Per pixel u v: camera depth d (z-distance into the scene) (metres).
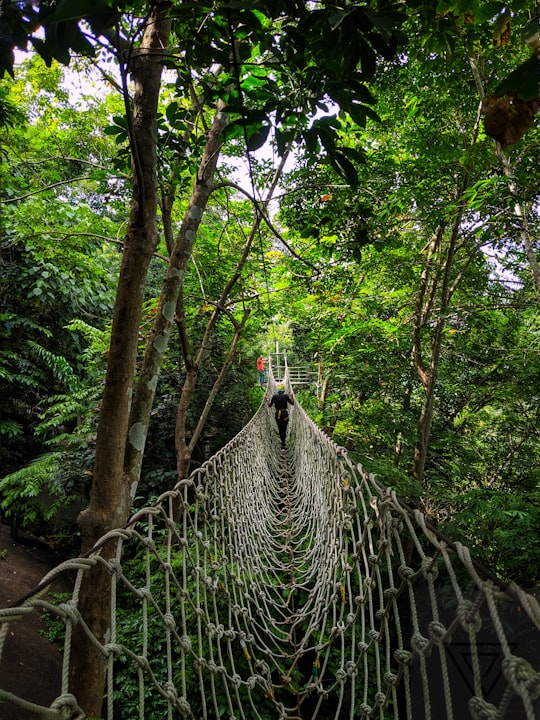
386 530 1.68
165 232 4.42
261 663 2.58
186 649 1.66
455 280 6.67
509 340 7.20
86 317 8.47
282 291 7.52
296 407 8.39
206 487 2.56
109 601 1.68
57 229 5.33
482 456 7.62
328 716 3.63
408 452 7.69
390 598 1.53
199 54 1.40
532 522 4.31
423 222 5.02
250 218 6.11
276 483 6.27
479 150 3.78
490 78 3.79
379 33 1.07
